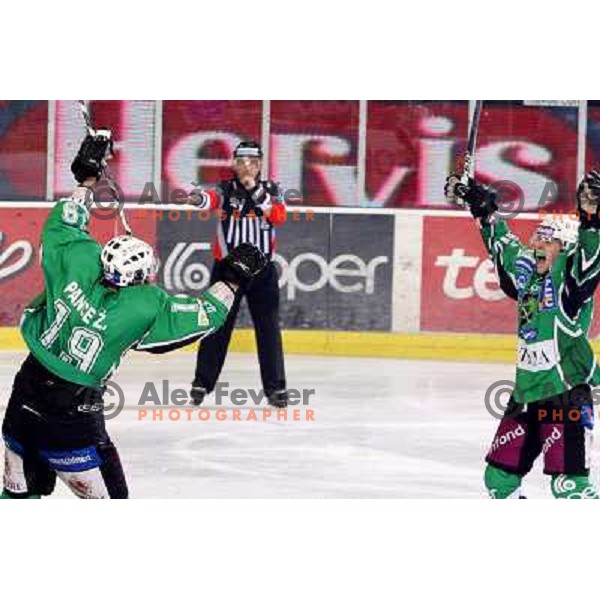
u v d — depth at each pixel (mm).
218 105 36312
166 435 25281
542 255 17453
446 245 36156
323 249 36312
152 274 16047
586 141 35938
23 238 36438
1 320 36438
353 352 36188
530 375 17375
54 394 15727
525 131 35969
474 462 23172
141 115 36344
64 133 36531
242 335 36312
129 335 15656
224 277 16031
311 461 23125
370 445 24531
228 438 25047
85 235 16203
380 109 36250
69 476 16047
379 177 36375
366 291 36312
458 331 36219
